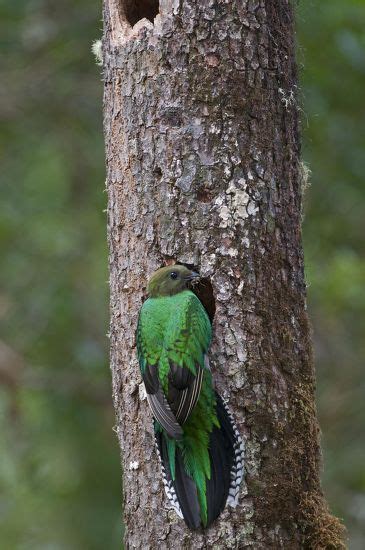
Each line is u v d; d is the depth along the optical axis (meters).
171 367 10.61
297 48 13.23
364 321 22.12
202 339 10.64
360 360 22.48
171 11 11.05
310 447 10.98
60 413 22.48
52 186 24.52
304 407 10.95
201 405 10.61
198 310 10.71
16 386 22.39
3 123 24.00
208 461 10.59
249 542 10.45
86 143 24.17
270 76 11.20
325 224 22.14
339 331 22.52
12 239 23.55
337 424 22.14
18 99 23.67
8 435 22.72
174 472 10.66
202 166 10.95
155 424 10.86
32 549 21.98
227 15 11.06
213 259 10.88
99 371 22.48
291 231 11.23
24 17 22.33
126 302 11.20
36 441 22.59
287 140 11.30
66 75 23.39
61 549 21.66
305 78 20.25
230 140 10.98
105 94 11.59
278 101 11.25
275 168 11.15
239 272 10.86
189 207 10.93
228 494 10.47
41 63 23.33
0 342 22.62
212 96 10.98
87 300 23.48
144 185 11.06
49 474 22.58
